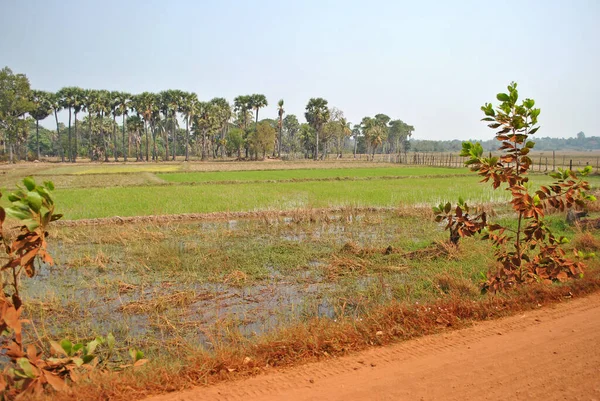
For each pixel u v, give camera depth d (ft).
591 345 15.20
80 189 86.63
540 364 14.06
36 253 13.66
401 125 391.65
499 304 19.30
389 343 16.28
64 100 236.22
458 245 33.55
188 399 12.53
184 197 73.92
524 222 47.88
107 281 28.45
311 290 27.07
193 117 264.93
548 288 20.62
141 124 267.59
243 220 54.49
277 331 17.76
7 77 190.08
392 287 26.55
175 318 22.44
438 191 82.43
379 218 53.93
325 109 263.49
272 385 13.28
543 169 148.36
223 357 14.69
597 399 12.01
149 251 36.76
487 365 14.14
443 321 17.84
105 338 19.99
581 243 31.94
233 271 30.45
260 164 194.70
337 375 13.84
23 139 241.96
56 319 22.47
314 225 50.55
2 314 12.75
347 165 183.42
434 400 12.16
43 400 12.03
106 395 12.47
